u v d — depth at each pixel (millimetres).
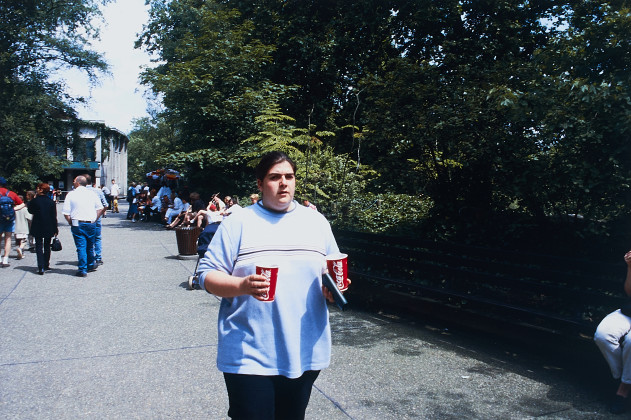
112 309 6266
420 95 6641
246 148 15516
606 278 4504
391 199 9375
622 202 4746
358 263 7098
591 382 4008
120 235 15047
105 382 3924
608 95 4508
